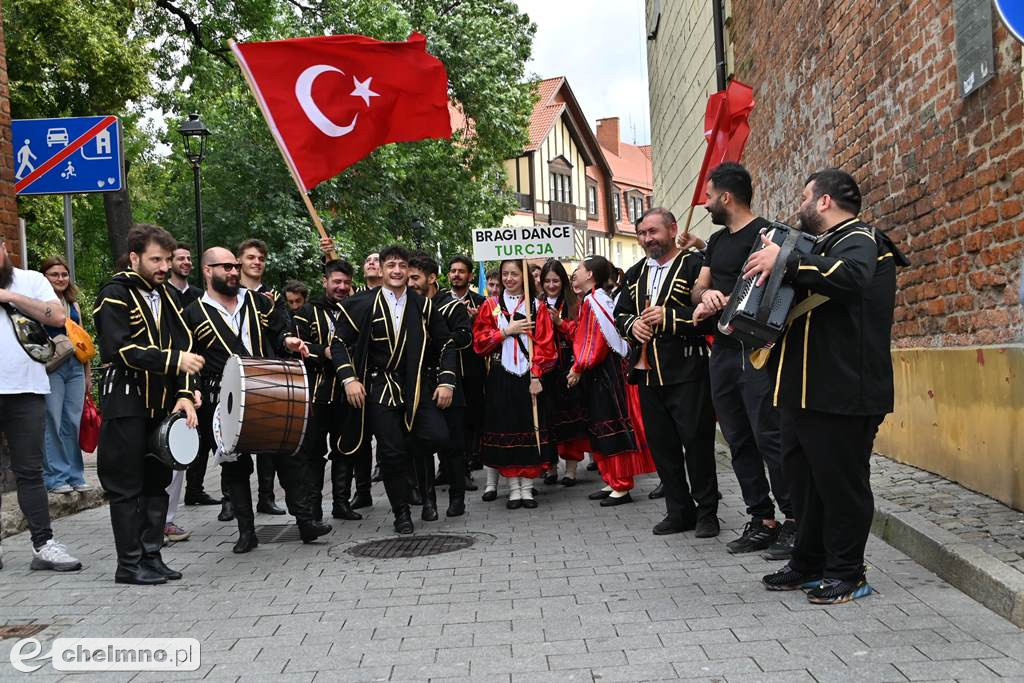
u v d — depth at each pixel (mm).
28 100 17672
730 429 6062
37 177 8469
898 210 7625
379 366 7211
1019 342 5855
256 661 4277
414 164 25328
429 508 7797
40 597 5535
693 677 3793
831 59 9102
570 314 9219
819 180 4785
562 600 5059
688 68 17469
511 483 8203
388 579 5754
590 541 6574
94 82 18297
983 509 5902
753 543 5973
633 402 8148
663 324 6340
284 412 6113
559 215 52031
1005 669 3701
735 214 5895
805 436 4684
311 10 24547
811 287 4453
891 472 7492
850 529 4715
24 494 6199
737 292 4703
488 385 8219
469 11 27094
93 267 29391
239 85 23922
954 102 6488
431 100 8172
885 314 4645
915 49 7094
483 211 27344
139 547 5883
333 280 8094
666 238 6496
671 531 6691
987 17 5871
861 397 4570
